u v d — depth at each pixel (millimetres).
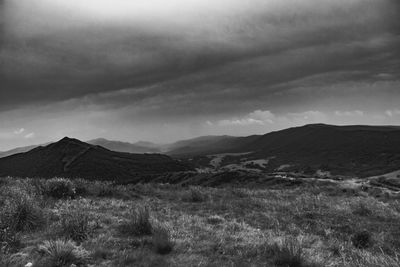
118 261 8180
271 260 8781
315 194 28578
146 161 166375
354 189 33438
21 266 7523
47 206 14891
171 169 166750
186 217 14273
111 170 132500
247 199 21297
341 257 9578
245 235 11625
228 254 9289
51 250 8312
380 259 8805
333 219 15578
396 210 19125
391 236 12547
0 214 11312
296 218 15664
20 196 13672
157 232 10680
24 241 9664
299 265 8523
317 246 10648
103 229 11461
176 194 23078
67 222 10977
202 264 8172
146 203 18094
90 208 15359
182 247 9609
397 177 166375
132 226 11242
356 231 13086
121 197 20375
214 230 12156
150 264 8008
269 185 54625
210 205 18438
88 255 8469
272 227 13734
